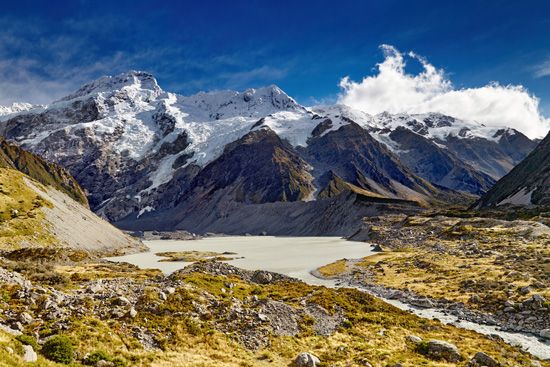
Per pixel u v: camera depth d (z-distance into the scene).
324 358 35.69
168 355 31.17
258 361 33.47
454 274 83.25
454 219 192.75
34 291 36.06
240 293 54.44
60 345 27.22
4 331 27.09
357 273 99.44
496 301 60.53
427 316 57.81
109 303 37.69
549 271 72.81
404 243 161.62
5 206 134.38
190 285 48.16
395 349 39.19
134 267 115.19
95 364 27.06
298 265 124.12
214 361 31.50
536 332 49.53
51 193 171.62
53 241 129.88
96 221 186.00
